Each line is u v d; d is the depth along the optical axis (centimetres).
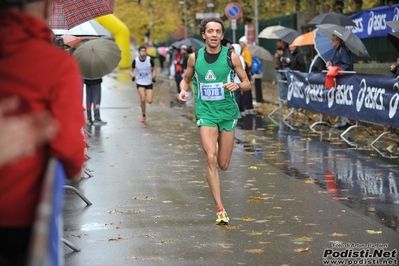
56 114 558
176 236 1198
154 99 4869
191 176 1806
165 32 10819
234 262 1035
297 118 3269
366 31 3416
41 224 432
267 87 5453
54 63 564
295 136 2617
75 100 566
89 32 1991
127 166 1984
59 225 568
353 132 2650
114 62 2588
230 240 1164
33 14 596
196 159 2105
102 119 3419
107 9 1461
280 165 1950
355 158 2044
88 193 1598
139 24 10706
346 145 2323
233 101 1311
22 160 550
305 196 1517
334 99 2553
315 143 2402
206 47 1298
